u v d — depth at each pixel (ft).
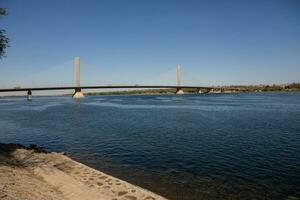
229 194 44.27
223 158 66.44
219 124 129.08
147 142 88.43
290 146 78.18
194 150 75.46
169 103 324.19
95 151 77.46
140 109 240.53
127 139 94.99
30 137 106.73
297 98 399.44
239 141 86.74
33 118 178.81
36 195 35.91
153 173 55.52
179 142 87.15
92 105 319.68
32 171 50.98
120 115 187.83
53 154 67.21
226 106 249.75
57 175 47.80
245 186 47.67
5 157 56.75
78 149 81.20
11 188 35.35
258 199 42.39
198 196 43.39
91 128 126.31
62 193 40.81
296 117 153.79
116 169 58.80
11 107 312.29
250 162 62.39
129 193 40.16
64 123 149.07
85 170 52.31
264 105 255.70
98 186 43.19
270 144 81.41
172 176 53.42
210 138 93.09
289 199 42.50
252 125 123.44
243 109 214.07
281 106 240.12
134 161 65.36
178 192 45.03
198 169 57.88
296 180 50.26
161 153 72.84
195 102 327.67
